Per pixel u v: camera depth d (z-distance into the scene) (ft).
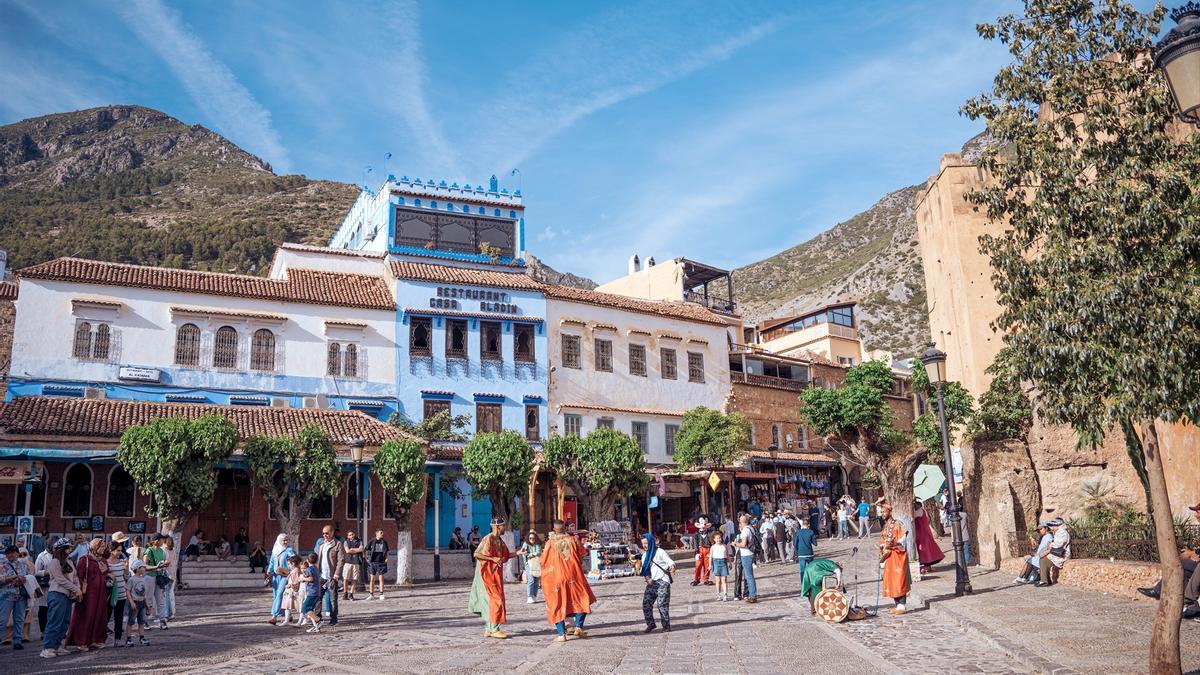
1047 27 38.11
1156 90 35.17
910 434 119.85
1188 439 61.26
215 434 85.66
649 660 40.32
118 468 98.89
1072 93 37.09
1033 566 61.93
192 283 120.06
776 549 107.04
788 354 193.57
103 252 387.96
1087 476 71.87
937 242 108.06
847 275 616.39
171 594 60.08
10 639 51.55
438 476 117.29
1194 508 52.70
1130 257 33.96
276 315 122.21
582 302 146.10
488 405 133.08
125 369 112.37
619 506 135.44
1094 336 32.76
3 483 88.79
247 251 407.03
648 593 51.08
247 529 105.81
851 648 42.52
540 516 123.54
